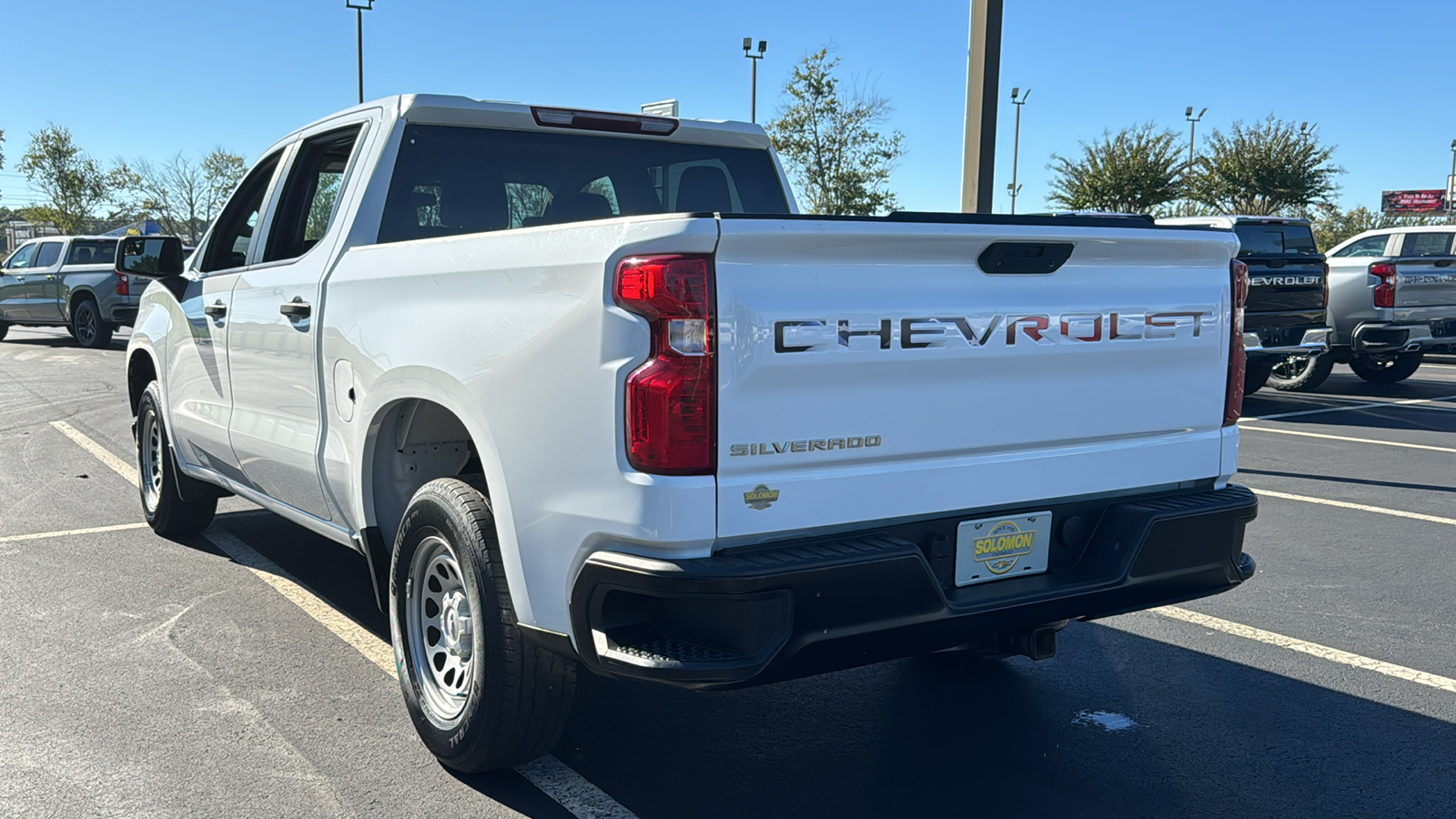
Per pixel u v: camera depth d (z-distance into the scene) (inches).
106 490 291.6
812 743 142.6
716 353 101.8
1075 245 120.6
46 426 402.9
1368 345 508.4
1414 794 129.5
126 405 458.9
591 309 106.1
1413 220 2000.5
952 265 114.7
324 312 153.4
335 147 174.4
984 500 119.7
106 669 163.6
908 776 133.3
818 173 1295.5
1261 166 1453.0
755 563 102.0
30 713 147.8
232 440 189.5
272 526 252.4
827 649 106.3
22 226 2262.6
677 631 105.7
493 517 122.1
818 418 107.8
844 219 106.7
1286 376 552.7
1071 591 120.7
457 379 123.4
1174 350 132.6
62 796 125.2
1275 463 342.3
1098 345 125.6
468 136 165.2
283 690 156.6
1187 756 138.9
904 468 113.9
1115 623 191.5
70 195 2062.0
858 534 112.5
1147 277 129.6
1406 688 161.6
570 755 138.3
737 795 128.1
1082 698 158.1
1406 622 190.7
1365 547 240.4
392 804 124.6
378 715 148.6
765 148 196.9
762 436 104.9
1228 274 136.9
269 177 194.4
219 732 142.7
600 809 124.3
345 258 152.5
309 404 160.2
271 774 131.3
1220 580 133.5
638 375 102.4
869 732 146.3
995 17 276.5
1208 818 123.3
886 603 107.9
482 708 122.6
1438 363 702.5
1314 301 480.7
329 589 203.8
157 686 157.2
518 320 114.9
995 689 161.2
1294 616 194.4
